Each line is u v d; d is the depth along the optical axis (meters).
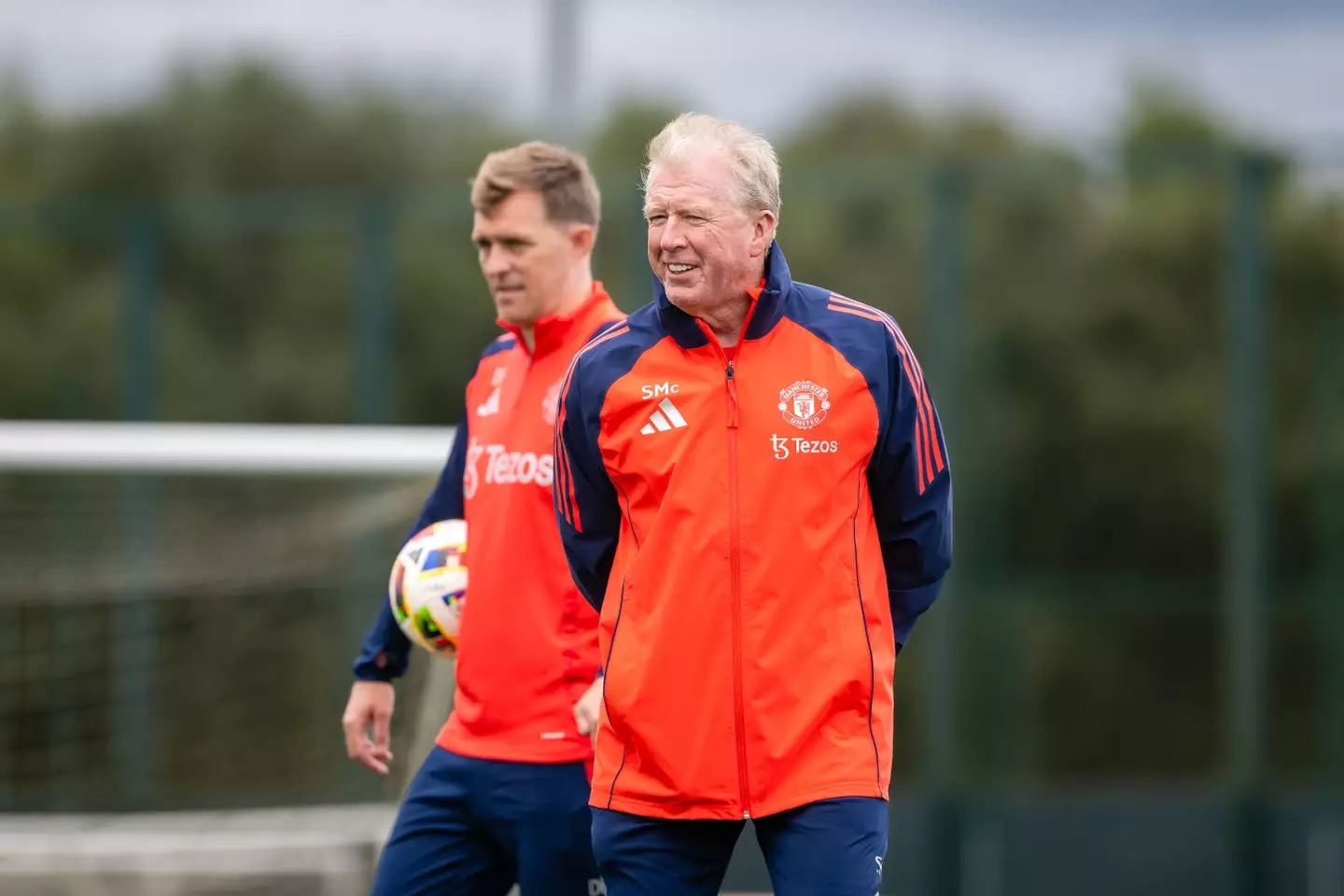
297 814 19.86
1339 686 37.03
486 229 11.80
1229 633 33.47
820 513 9.84
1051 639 41.19
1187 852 34.12
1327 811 33.56
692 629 9.72
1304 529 49.75
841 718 9.79
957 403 34.28
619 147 68.12
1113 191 53.34
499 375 12.23
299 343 54.25
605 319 11.88
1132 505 51.94
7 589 20.14
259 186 69.69
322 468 16.98
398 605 12.45
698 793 9.70
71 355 53.06
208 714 20.53
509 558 11.60
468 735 11.75
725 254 9.68
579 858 11.49
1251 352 33.31
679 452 9.84
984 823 34.56
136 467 16.91
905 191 34.41
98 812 20.41
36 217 41.31
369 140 70.19
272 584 20.39
